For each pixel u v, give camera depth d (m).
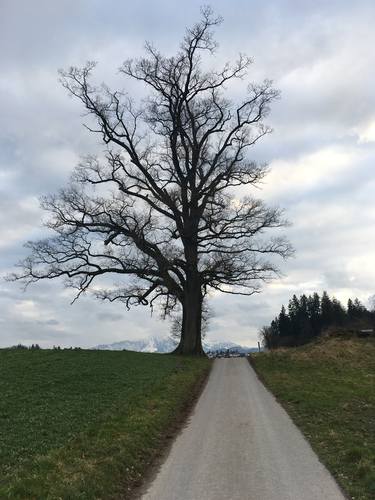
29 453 12.72
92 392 22.44
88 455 12.62
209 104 48.16
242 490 10.59
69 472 11.16
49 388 23.41
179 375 29.58
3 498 9.29
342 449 13.23
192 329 47.06
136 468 12.48
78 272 45.62
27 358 34.59
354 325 113.19
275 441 14.72
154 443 14.90
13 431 15.05
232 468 12.21
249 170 47.91
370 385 25.94
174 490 10.80
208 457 13.31
